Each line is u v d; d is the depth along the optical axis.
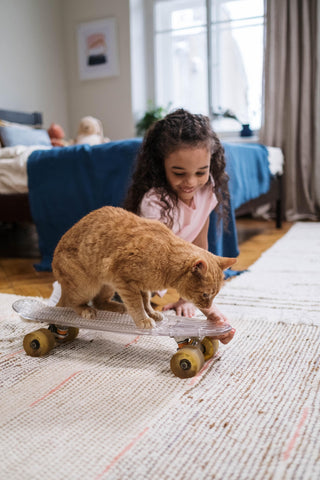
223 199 1.64
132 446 0.77
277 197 3.77
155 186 1.37
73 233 1.16
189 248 1.06
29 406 0.92
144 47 4.82
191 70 4.85
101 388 0.99
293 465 0.71
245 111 4.68
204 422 0.84
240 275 2.07
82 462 0.73
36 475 0.70
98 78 4.79
